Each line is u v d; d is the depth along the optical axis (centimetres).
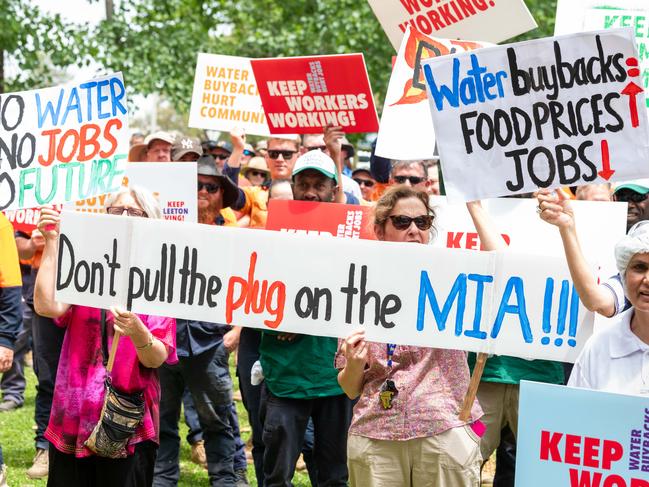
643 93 515
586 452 467
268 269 559
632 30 511
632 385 484
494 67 532
